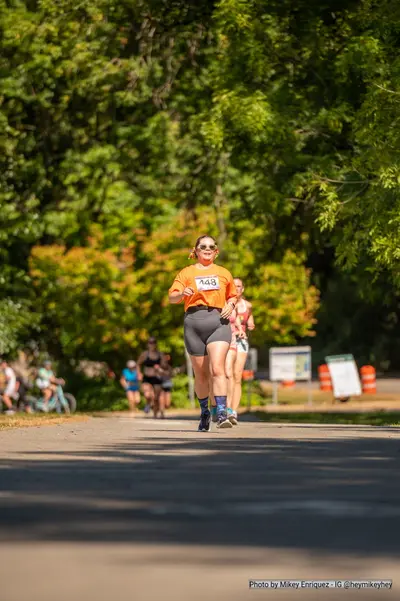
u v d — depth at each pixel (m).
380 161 56.06
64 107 91.62
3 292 99.88
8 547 13.12
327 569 11.77
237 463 24.19
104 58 84.00
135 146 93.75
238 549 12.98
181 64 81.06
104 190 94.56
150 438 32.66
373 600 10.35
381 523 15.02
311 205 72.38
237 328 45.22
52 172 97.50
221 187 82.69
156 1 77.31
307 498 17.94
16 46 89.00
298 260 99.56
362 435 34.56
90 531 14.30
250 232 91.94
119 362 102.00
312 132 65.81
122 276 98.62
